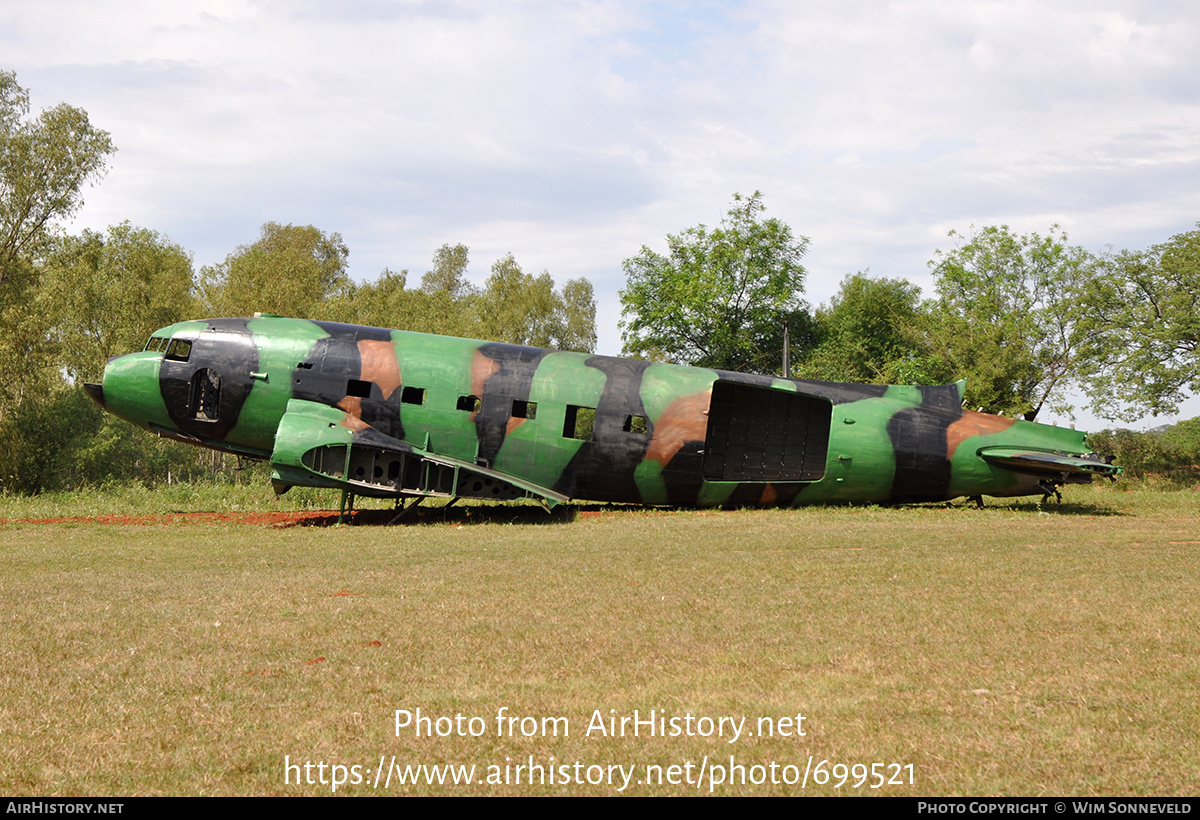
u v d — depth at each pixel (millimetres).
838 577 12430
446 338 23484
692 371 23578
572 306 75000
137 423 23156
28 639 8836
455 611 10094
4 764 5715
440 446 22047
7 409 34406
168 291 47562
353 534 18250
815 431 25422
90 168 36250
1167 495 27203
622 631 9102
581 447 22328
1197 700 6746
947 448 23375
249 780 5496
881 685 7203
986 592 11227
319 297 53281
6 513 23141
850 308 57719
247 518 22047
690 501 23453
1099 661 7871
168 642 8688
